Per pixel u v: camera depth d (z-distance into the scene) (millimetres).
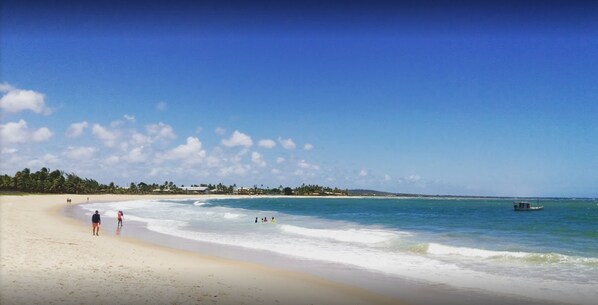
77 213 61344
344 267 18922
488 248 25562
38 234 26547
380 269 18453
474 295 13938
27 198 111938
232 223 45938
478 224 48125
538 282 15930
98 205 98375
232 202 171375
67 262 16594
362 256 22125
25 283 12688
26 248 19391
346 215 72062
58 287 12414
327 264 19734
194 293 12688
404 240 28984
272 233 34656
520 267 18953
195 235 32906
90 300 11172
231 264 19109
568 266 19078
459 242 28641
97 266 16234
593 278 16641
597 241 29203
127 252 21250
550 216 70188
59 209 70188
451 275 17188
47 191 170625
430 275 17203
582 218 62375
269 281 15469
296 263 19922
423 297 13625
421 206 142500
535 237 31984
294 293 13695
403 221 54188
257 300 12453
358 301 12992
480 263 19953
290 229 37219
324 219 58375
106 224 43250
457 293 14188
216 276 15938
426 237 31938
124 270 15836
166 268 17109
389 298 13438
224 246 26172
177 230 37188
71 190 187000
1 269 14445
